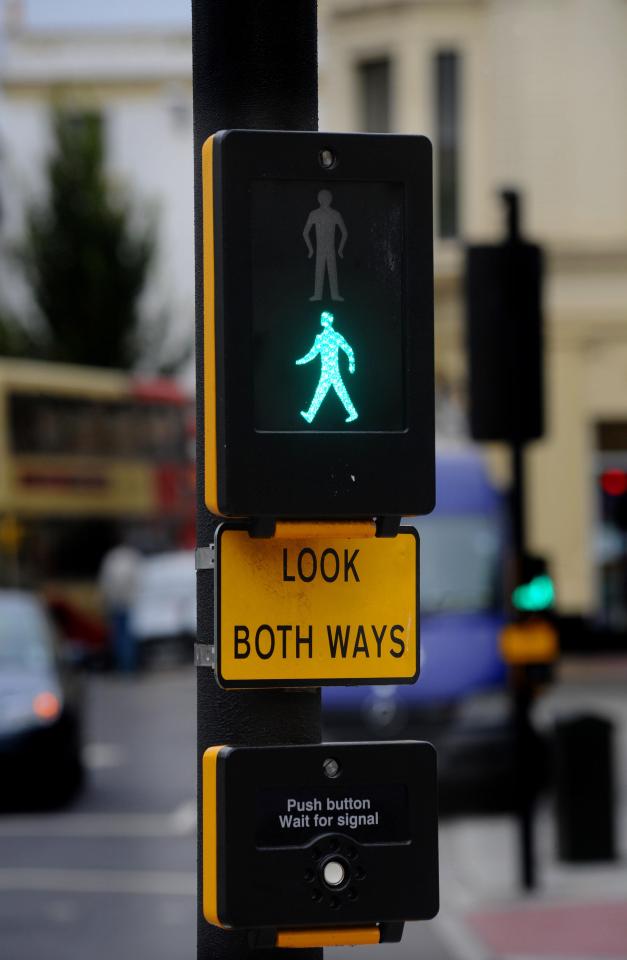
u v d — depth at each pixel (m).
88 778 39.31
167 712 55.31
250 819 6.80
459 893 25.64
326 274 6.88
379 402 6.88
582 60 65.44
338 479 6.80
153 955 21.11
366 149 6.90
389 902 6.87
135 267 98.25
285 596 7.02
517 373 25.53
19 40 115.31
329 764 6.88
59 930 22.88
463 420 45.47
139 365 98.75
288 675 7.01
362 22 66.88
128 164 115.88
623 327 65.56
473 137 66.12
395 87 66.25
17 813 34.12
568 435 65.81
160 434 76.06
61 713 35.72
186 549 77.06
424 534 36.22
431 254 6.95
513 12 65.44
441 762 34.25
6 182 104.19
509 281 25.39
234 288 6.79
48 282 97.62
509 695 34.91
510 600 25.86
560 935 22.33
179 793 36.56
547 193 65.50
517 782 25.70
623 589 66.38
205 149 6.91
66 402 71.44
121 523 73.69
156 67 115.62
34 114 113.94
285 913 6.80
